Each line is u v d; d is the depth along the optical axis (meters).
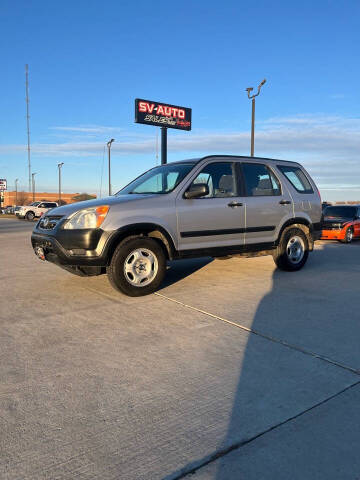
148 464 1.78
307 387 2.50
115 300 4.58
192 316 3.95
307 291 5.01
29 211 34.22
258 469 1.75
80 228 4.41
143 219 4.69
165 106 22.53
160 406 2.27
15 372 2.71
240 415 2.18
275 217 6.03
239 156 5.87
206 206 5.25
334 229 12.49
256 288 5.18
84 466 1.77
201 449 1.89
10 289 5.20
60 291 5.07
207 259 7.80
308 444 1.93
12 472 1.73
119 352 3.05
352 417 2.16
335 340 3.30
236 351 3.07
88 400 2.33
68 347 3.15
